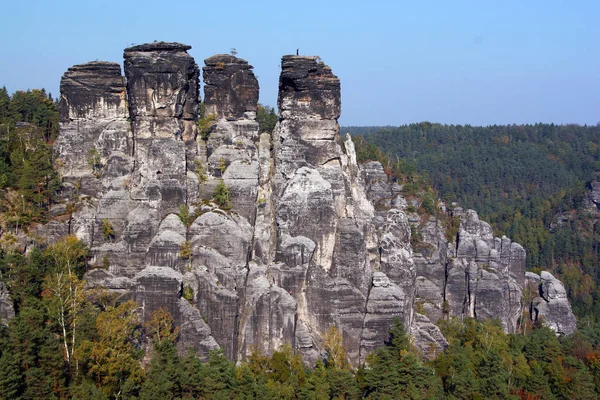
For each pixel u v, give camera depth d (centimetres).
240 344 12081
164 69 13100
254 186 13075
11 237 12281
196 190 13075
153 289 11631
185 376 10619
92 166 13475
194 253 12231
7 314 10956
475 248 18700
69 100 13638
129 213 12594
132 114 13325
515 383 12950
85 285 11831
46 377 10038
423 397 11406
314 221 12962
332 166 13775
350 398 11300
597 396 13088
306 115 13838
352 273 12900
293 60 13850
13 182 13062
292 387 11038
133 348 11200
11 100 16925
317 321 12619
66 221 12712
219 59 14512
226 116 14425
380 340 12662
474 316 17850
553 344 14438
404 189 19912
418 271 17762
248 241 12412
